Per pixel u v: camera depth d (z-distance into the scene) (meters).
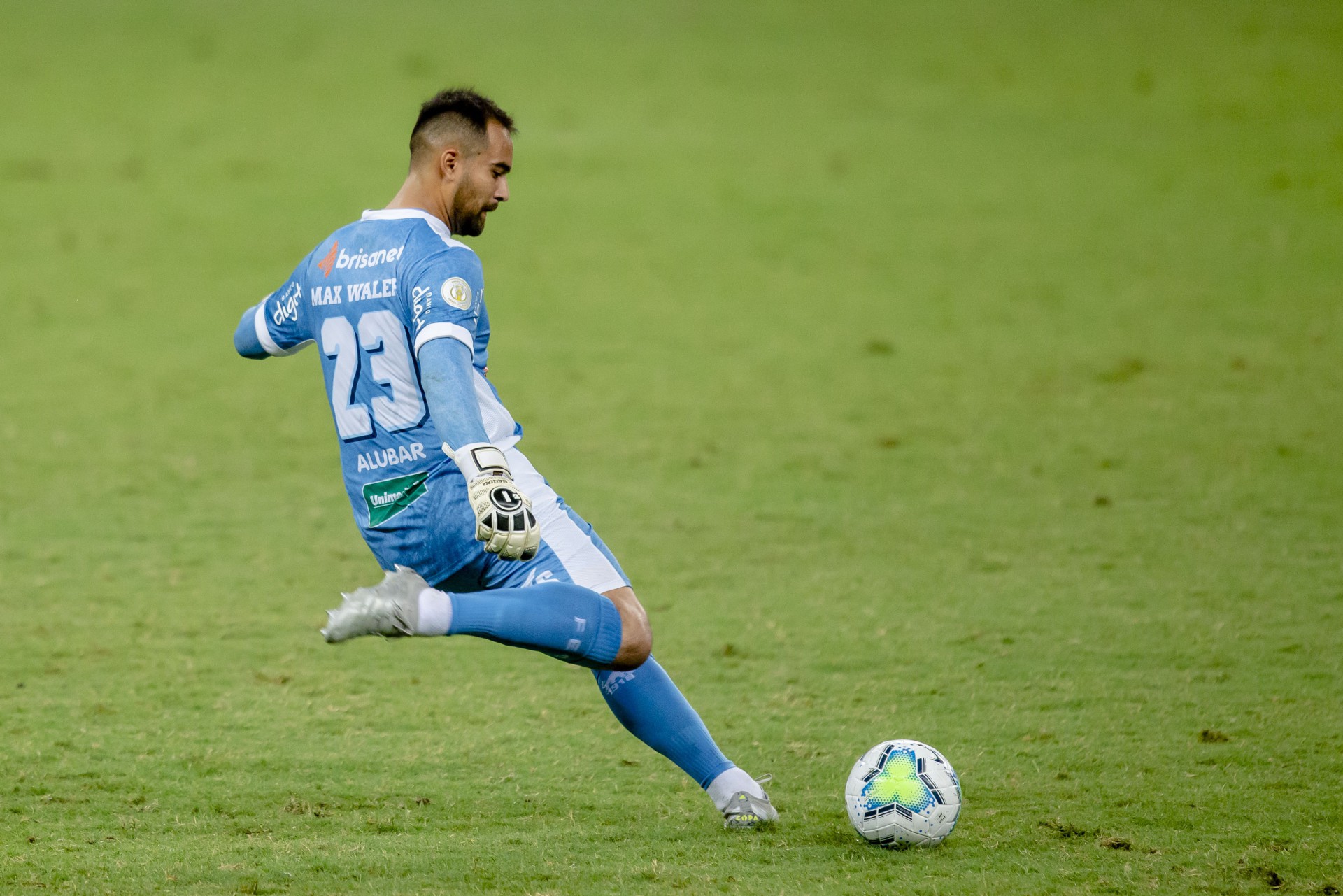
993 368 38.12
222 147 64.44
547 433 33.09
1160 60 79.62
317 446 32.53
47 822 14.03
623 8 94.62
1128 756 15.97
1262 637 20.25
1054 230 52.66
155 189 58.25
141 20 90.88
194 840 13.55
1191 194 56.69
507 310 44.59
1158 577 23.14
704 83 76.69
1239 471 29.27
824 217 54.94
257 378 38.53
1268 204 54.88
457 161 13.31
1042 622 21.08
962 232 52.69
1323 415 33.09
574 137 66.25
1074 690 18.30
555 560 13.02
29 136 66.06
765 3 96.12
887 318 43.31
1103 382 36.56
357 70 78.56
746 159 62.81
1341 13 88.56
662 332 42.19
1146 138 65.06
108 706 17.73
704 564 24.22
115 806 14.49
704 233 53.06
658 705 13.89
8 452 31.62
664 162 62.47
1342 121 66.06
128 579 23.50
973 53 82.88
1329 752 16.02
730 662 19.61
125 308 44.53
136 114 70.12
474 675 19.17
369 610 11.34
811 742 16.59
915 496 28.22
